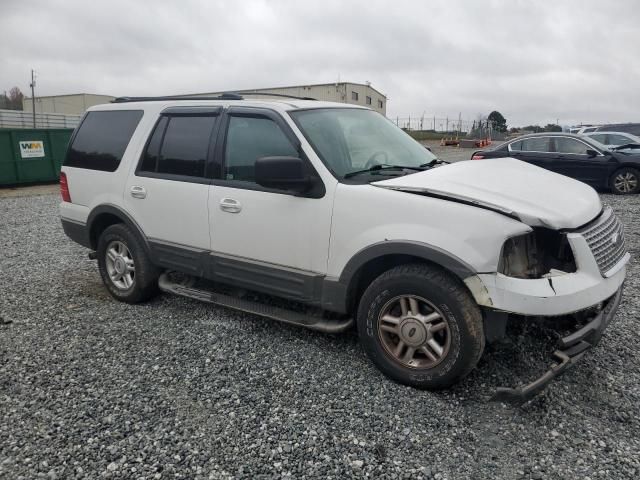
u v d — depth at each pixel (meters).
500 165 3.96
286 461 2.70
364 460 2.70
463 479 2.56
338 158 3.74
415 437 2.88
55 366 3.78
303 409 3.17
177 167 4.46
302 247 3.72
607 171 12.38
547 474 2.58
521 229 2.96
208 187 4.19
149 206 4.62
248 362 3.78
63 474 2.62
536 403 3.17
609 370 3.56
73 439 2.90
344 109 4.42
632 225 8.63
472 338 3.08
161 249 4.61
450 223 3.09
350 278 3.51
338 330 3.69
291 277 3.79
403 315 3.33
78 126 5.41
